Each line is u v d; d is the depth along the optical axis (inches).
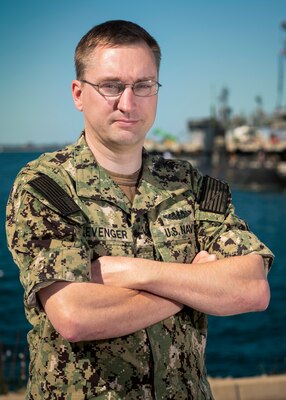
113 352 71.2
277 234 1761.8
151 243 76.5
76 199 74.2
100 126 75.7
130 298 71.2
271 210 2357.3
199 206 81.5
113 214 75.3
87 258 71.0
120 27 75.0
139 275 72.1
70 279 68.8
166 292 72.8
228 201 82.9
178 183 80.7
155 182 79.2
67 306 68.1
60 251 70.1
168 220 78.0
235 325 721.6
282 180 2992.1
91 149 78.2
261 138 3954.2
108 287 70.6
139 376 72.1
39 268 69.0
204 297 74.2
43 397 71.5
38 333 73.2
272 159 3528.5
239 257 77.8
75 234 72.0
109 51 74.4
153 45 77.1
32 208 72.6
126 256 74.6
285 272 1141.7
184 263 77.9
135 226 76.2
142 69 74.8
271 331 687.7
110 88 74.7
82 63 76.4
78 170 76.1
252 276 76.8
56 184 74.3
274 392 177.5
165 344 73.9
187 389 75.1
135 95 74.9
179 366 74.9
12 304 801.6
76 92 79.7
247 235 80.5
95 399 70.6
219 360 571.5
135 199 77.0
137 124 75.6
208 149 4173.2
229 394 174.9
